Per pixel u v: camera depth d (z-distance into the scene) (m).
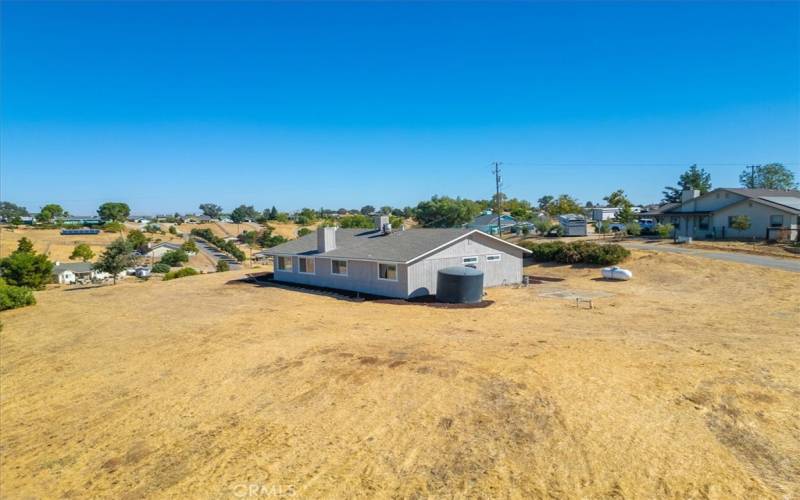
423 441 7.75
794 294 19.03
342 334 14.95
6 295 23.08
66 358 14.05
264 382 10.90
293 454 7.62
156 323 18.19
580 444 7.36
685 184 71.19
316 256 25.97
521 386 9.66
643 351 11.80
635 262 28.31
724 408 8.35
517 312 17.83
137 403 10.26
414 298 21.56
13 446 8.67
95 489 7.06
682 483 6.29
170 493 6.78
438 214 66.38
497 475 6.68
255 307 20.75
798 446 7.05
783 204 35.97
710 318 15.77
